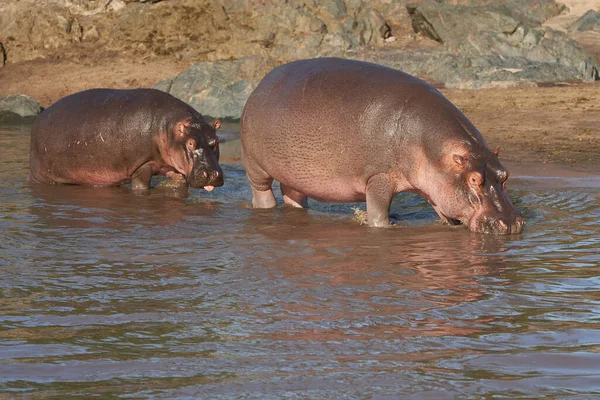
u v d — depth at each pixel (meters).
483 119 54.28
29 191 32.00
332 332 13.84
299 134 24.17
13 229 23.55
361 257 19.78
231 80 66.44
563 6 93.06
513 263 19.09
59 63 81.88
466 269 18.52
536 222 24.25
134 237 22.45
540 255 19.91
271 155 25.17
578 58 76.12
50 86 75.81
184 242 21.70
